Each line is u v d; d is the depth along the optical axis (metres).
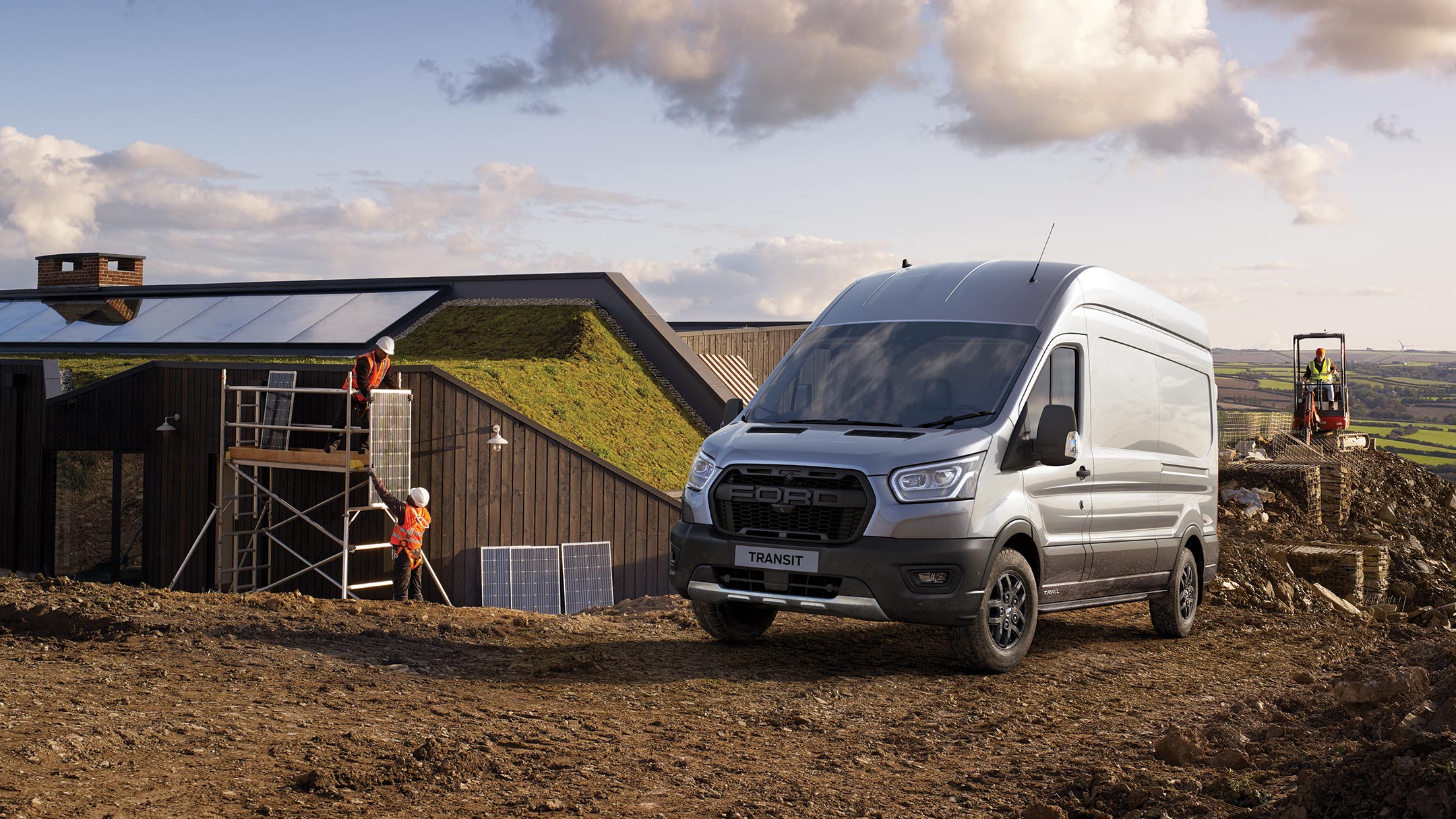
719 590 7.78
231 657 7.46
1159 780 5.02
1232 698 7.35
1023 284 8.70
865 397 8.20
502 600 17.06
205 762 5.01
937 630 9.52
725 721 6.38
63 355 28.28
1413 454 89.38
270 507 17.44
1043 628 10.16
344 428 15.84
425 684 6.99
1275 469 24.30
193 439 18.64
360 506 16.55
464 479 17.22
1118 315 9.30
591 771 5.26
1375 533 24.27
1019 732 6.26
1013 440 7.79
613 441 20.23
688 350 24.67
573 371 22.30
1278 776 4.93
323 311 28.25
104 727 5.43
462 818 4.50
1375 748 4.75
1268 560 16.48
